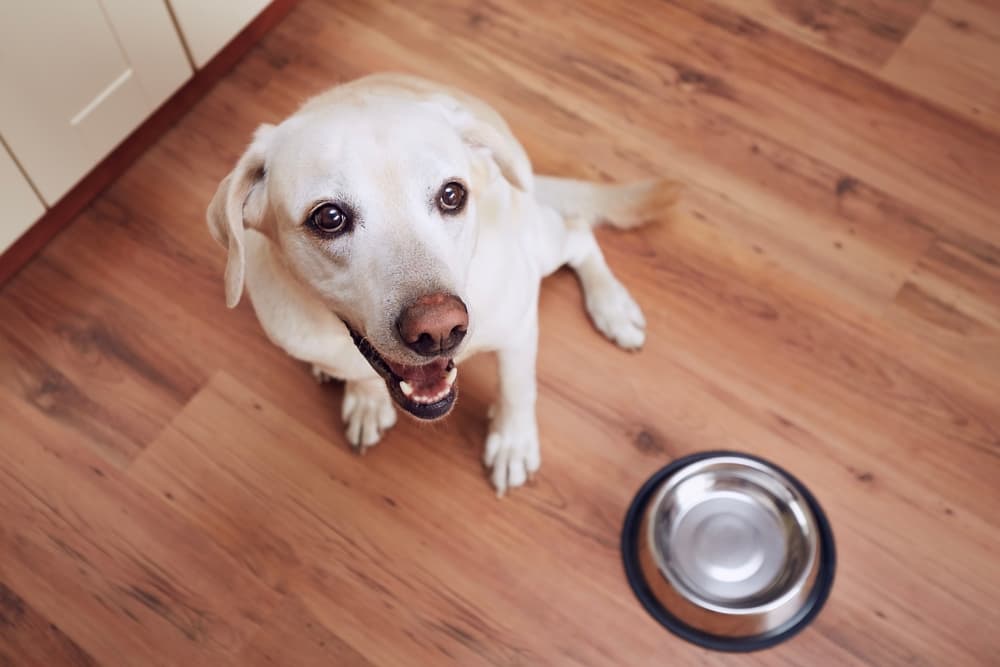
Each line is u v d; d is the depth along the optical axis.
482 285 1.44
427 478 1.86
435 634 1.74
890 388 1.93
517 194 1.59
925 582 1.76
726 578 1.75
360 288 1.25
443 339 1.22
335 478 1.87
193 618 1.75
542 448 1.89
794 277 2.04
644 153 2.18
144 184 2.14
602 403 1.92
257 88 2.26
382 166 1.21
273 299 1.50
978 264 2.05
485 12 2.35
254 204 1.34
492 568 1.79
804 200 2.12
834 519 1.82
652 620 1.75
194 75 2.18
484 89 2.26
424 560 1.80
